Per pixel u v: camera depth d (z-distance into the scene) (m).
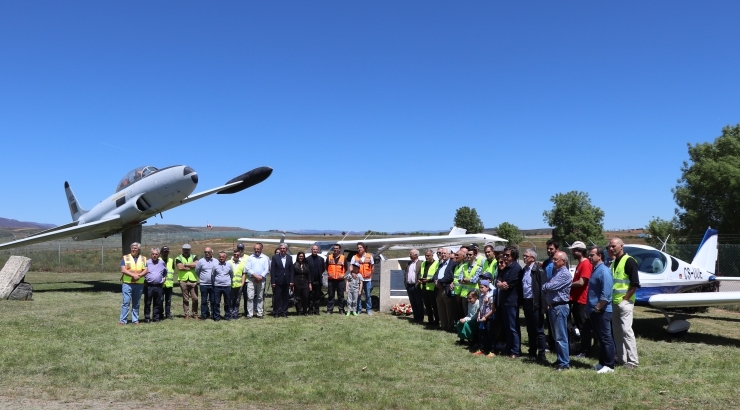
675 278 9.09
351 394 4.67
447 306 8.53
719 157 22.95
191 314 10.25
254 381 5.14
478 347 7.01
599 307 5.74
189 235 39.34
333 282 10.66
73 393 4.66
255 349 6.79
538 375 5.54
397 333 8.21
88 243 46.00
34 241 16.25
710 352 7.04
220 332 8.07
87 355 6.29
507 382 5.23
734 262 16.50
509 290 6.50
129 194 15.77
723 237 21.06
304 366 5.83
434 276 9.10
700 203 22.53
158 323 8.98
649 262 9.03
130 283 8.87
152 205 15.66
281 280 10.05
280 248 10.25
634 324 9.77
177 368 5.68
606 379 5.38
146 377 5.27
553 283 5.87
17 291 12.09
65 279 19.69
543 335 6.23
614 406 4.43
